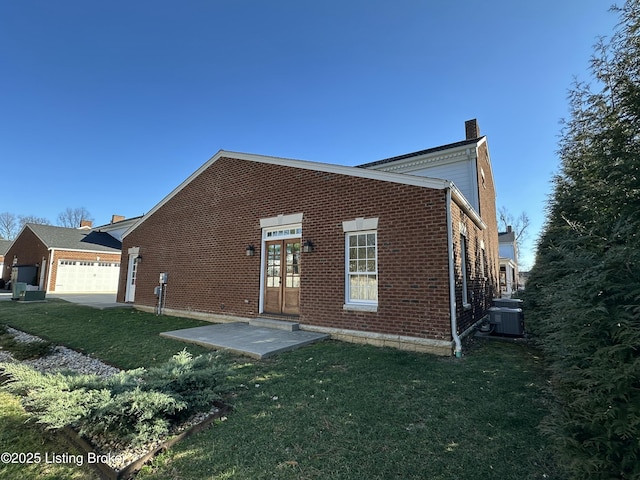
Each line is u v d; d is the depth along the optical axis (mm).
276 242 9758
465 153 12406
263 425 3447
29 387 3895
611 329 2328
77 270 26344
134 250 14891
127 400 3188
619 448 2102
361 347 7020
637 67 3900
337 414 3691
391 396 4215
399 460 2762
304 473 2584
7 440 3301
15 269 25906
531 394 4285
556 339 2891
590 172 4473
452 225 7062
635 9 3832
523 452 2863
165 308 12547
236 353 6445
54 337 8672
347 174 8258
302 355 6297
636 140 3812
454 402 4020
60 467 2801
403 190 7328
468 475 2543
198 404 3713
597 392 2254
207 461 2785
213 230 11352
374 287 7633
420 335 6766
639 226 2920
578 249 3406
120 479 2545
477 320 9516
